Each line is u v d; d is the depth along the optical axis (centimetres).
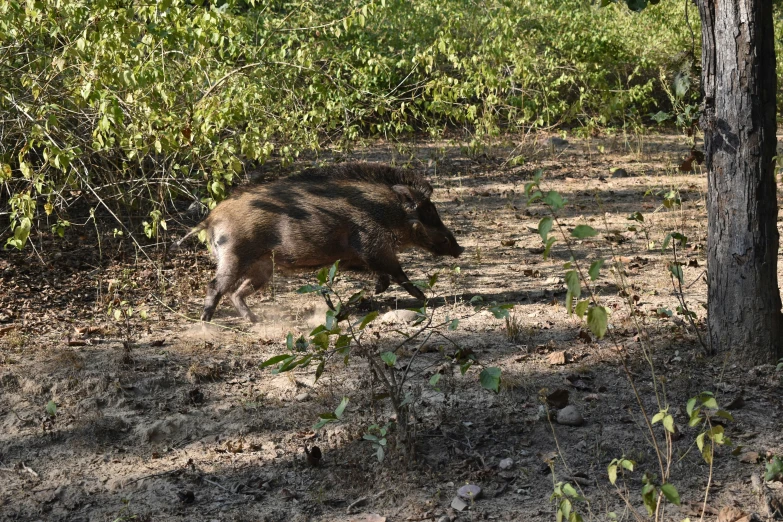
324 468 460
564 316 683
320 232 691
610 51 1803
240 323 701
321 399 534
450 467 448
